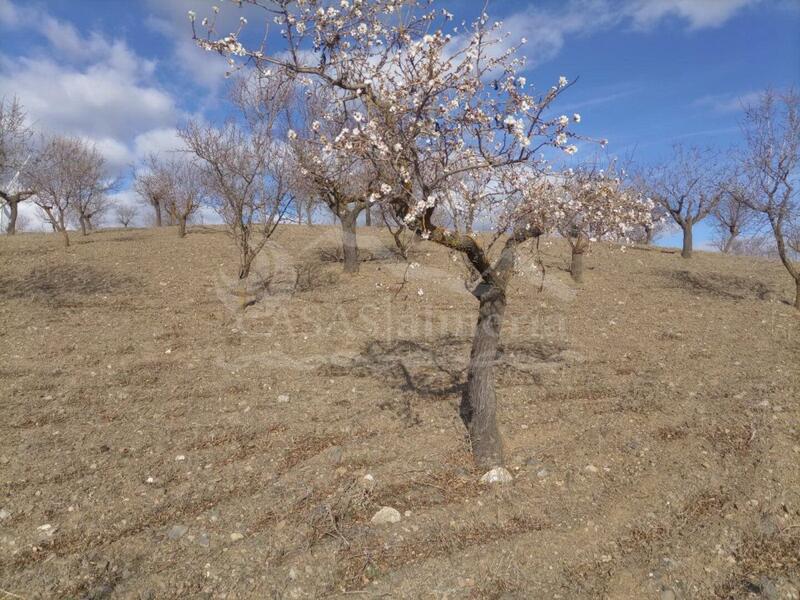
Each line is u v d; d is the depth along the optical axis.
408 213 3.80
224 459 4.78
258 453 4.89
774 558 3.48
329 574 3.35
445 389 6.41
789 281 13.92
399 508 4.06
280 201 9.98
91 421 5.39
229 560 3.46
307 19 3.81
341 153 3.84
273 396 6.19
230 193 9.86
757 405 5.53
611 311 10.57
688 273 14.94
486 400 4.65
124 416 5.55
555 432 5.28
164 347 7.76
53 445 4.86
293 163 8.11
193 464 4.66
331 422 5.52
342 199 9.15
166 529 3.79
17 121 10.34
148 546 3.60
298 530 3.76
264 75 4.05
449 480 4.45
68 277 12.12
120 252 15.60
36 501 4.02
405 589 3.22
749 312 10.50
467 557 3.48
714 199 15.29
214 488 4.31
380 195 3.86
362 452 4.88
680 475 4.38
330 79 3.93
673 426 5.27
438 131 3.89
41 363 6.83
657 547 3.59
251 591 3.22
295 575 3.33
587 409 5.80
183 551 3.56
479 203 4.24
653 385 6.38
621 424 5.35
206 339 8.22
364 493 4.21
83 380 6.38
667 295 12.26
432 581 3.28
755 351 7.79
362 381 6.71
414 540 3.67
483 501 4.12
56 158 16.50
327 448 4.98
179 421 5.48
